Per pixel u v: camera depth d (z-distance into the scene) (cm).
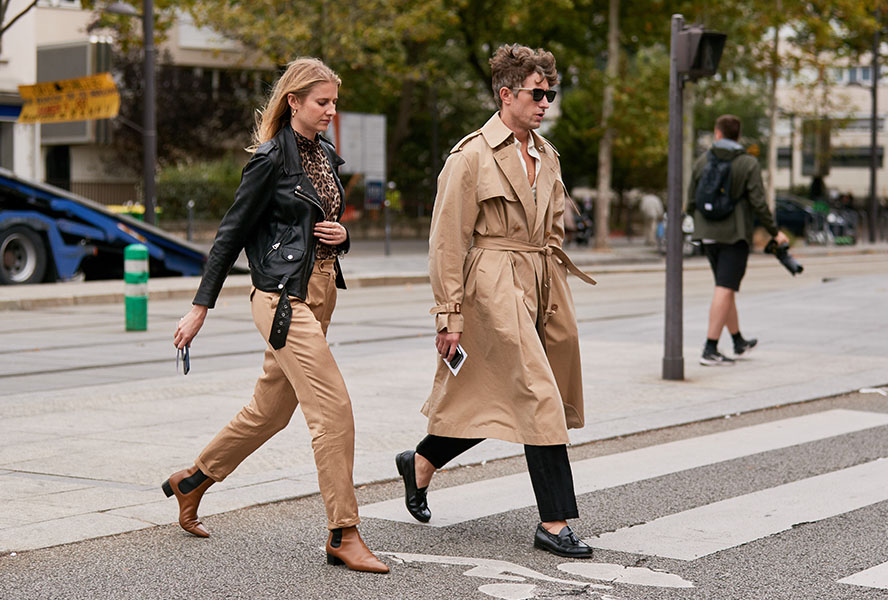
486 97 4938
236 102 4047
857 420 801
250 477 608
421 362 1054
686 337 1224
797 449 703
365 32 3347
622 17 3662
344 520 456
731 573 457
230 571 454
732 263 1027
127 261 1388
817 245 4053
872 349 1138
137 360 1106
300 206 455
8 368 1048
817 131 4175
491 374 484
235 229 457
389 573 453
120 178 4078
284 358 455
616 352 1121
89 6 2538
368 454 668
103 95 2338
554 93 486
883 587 439
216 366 1062
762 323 1345
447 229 479
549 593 430
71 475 609
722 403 852
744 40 3547
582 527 525
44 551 477
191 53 4231
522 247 489
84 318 1579
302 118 459
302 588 434
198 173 3678
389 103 4778
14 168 2778
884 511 557
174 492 499
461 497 579
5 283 1948
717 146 1009
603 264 3033
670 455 684
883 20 4066
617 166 5028
